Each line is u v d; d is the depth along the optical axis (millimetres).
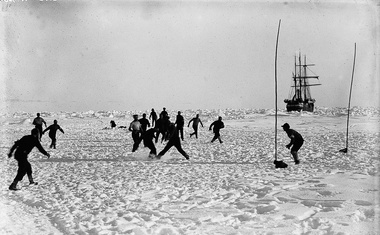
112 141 26234
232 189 9555
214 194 9016
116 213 7539
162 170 12938
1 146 24609
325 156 15781
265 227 6379
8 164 15758
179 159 15992
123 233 6238
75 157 17531
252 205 7875
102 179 11523
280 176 11141
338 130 34281
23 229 6605
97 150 20344
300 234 6023
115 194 9297
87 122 58125
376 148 18219
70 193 9602
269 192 8953
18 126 49344
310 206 7648
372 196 8086
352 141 22719
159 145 22031
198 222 6777
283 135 30219
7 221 7109
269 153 17344
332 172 11570
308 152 17438
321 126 40250
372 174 10914
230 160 15383
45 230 6547
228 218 7035
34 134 10766
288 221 6680
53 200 8867
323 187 9180
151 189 9742
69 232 6371
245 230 6215
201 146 21516
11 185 10336
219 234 6043
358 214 6891
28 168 10961
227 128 41344
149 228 6418
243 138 27516
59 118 69438
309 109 82500
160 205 8117
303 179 10492
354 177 10414
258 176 11258
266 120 51500
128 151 19531
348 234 5805
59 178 12031
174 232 6176
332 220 6578
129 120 63281
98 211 7672
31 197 9297
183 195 8953
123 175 12102
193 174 11953
